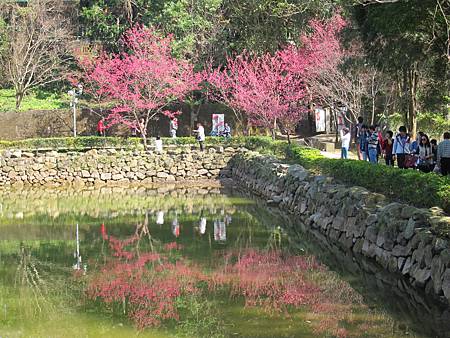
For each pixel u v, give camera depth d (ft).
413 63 58.18
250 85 100.42
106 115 123.44
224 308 35.81
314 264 45.78
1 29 132.26
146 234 59.16
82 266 47.01
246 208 73.77
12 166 100.17
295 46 104.22
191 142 110.73
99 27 130.72
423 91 74.79
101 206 77.82
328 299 36.81
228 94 121.39
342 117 100.53
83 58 120.98
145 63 104.01
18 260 49.21
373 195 46.83
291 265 45.65
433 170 55.47
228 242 54.49
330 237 52.24
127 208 75.82
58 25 132.16
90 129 124.57
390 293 37.73
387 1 48.98
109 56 122.01
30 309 36.55
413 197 42.42
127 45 118.52
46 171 100.63
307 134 124.47
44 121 123.44
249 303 36.60
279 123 116.37
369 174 51.21
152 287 40.75
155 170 102.47
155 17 118.42
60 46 132.67
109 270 45.57
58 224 65.41
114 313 35.58
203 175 103.50
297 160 79.77
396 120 85.25
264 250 50.90
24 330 32.89
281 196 72.59
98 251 52.11
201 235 57.88
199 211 72.38
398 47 54.85
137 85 105.40
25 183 100.07
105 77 108.58
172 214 70.59
